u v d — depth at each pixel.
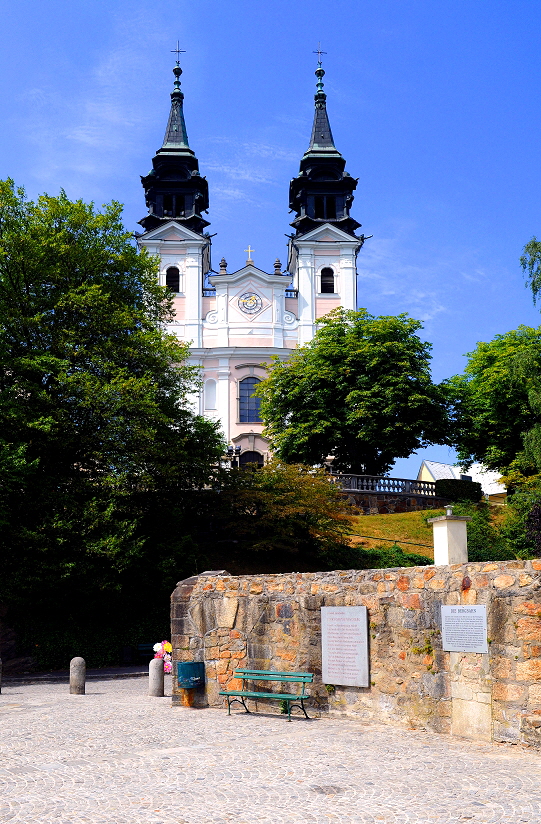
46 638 26.17
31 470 24.80
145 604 27.80
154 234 65.62
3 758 11.00
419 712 12.66
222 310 65.44
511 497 37.81
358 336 49.72
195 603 16.34
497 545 33.69
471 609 11.85
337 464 48.66
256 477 34.03
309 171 68.44
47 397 25.81
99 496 26.78
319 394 47.53
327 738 12.11
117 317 28.08
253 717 14.41
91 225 29.28
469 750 11.03
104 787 9.42
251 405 63.94
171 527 29.48
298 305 66.56
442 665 12.33
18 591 25.55
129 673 23.88
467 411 48.34
